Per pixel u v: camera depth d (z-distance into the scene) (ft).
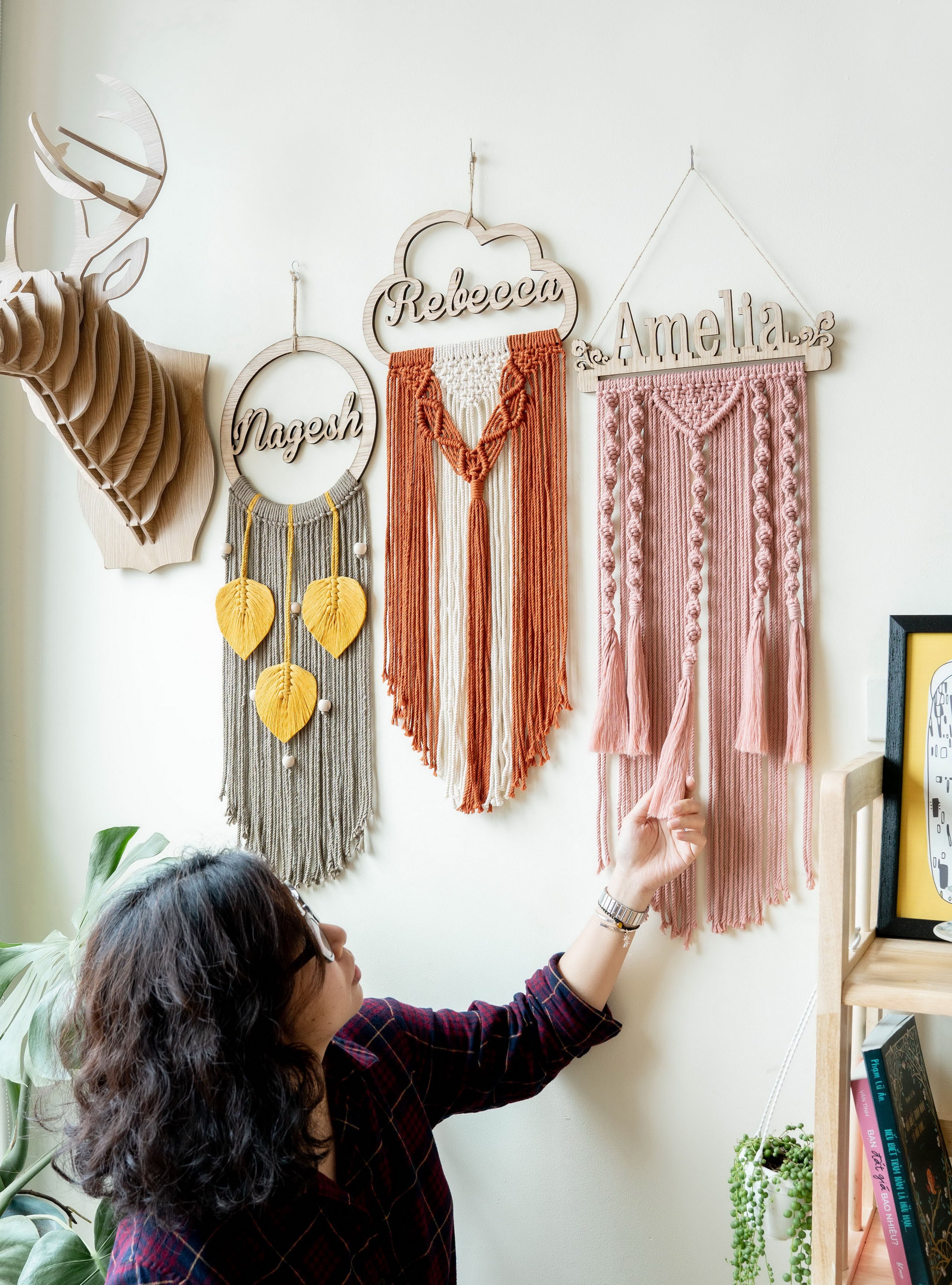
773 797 3.76
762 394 3.74
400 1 4.48
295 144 4.68
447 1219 3.51
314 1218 2.91
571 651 4.11
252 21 4.79
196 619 4.87
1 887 5.32
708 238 3.90
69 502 5.19
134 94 4.18
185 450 4.81
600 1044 3.97
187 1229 2.73
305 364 4.64
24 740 5.27
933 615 3.46
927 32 3.59
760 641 3.68
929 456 3.57
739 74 3.87
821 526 3.70
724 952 3.84
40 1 5.25
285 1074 2.75
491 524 4.20
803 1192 3.18
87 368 4.15
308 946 2.98
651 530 3.92
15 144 5.29
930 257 3.58
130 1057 2.72
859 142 3.68
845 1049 2.91
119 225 4.18
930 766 3.36
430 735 4.32
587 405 4.09
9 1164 4.61
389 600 4.39
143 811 4.99
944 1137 3.43
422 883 4.38
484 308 4.23
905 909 3.35
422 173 4.42
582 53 4.14
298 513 4.58
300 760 4.59
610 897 3.76
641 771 3.95
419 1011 3.79
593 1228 4.07
